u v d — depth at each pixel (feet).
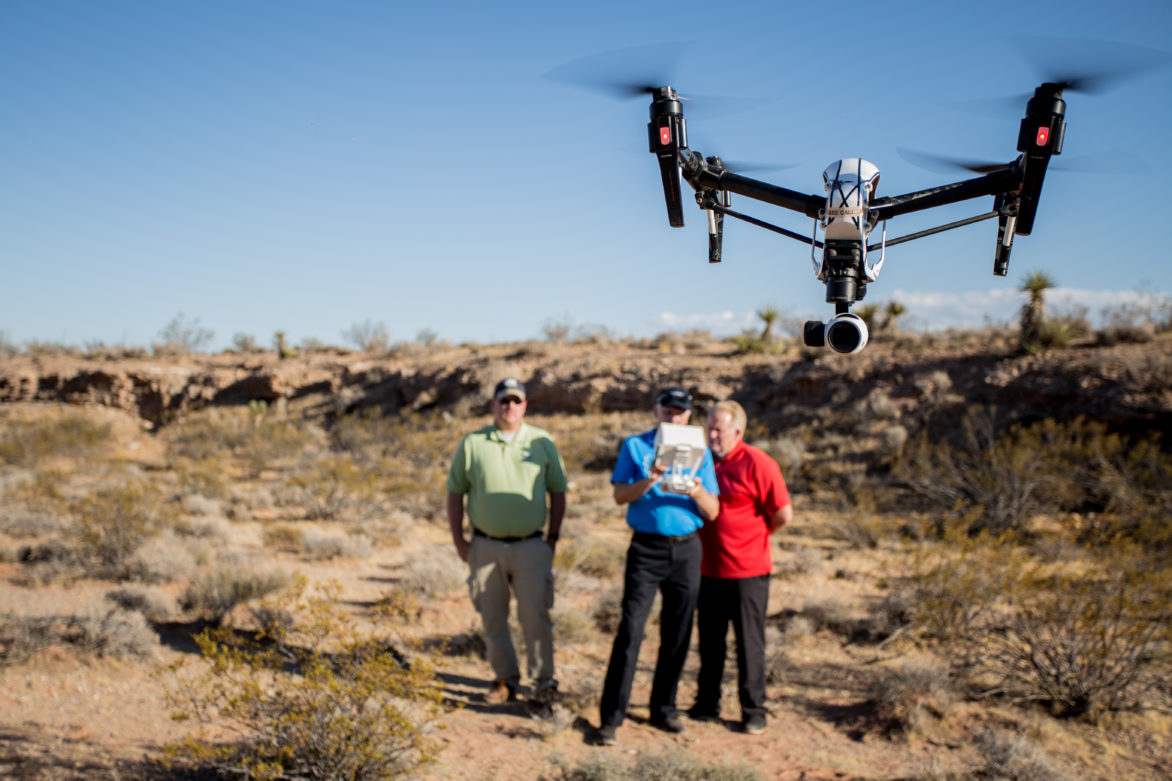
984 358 65.92
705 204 10.05
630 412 83.51
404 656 21.07
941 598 23.32
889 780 15.46
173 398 118.73
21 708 17.25
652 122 9.37
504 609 19.01
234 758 13.89
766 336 91.35
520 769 15.20
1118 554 23.36
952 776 15.47
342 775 13.64
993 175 9.25
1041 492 42.86
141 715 17.25
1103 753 16.89
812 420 69.46
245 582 27.22
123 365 124.67
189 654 21.49
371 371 111.96
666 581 17.25
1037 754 15.66
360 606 27.91
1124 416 50.96
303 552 37.55
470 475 18.71
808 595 31.04
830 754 16.69
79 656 20.15
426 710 17.26
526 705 18.63
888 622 25.35
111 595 25.25
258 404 109.70
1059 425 52.95
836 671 22.40
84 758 14.80
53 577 30.12
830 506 50.39
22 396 122.52
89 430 87.71
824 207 9.42
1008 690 19.69
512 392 18.42
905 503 48.85
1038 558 32.78
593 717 18.26
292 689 15.67
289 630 22.74
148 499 39.17
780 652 22.47
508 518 18.33
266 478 69.41
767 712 19.08
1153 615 19.99
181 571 30.63
